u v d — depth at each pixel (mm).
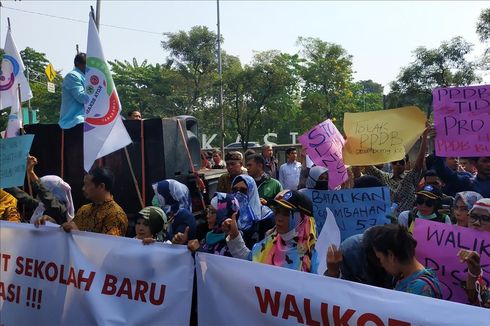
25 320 4172
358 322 2836
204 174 6602
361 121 4691
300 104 37281
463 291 3381
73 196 5551
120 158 5348
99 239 3879
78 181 5543
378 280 3162
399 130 4582
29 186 5582
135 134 5340
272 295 3172
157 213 4082
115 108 4254
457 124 4562
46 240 4113
